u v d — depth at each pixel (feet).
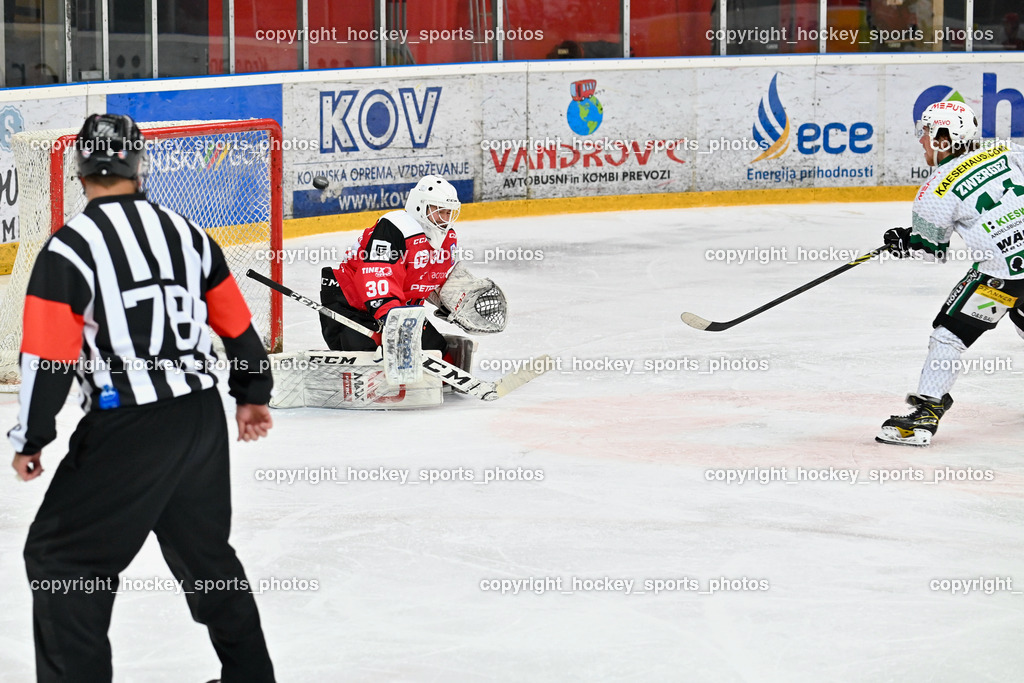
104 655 18.19
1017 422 39.29
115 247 17.71
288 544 28.14
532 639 23.03
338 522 29.63
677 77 91.61
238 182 62.13
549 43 91.40
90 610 17.93
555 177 89.66
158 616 24.11
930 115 36.55
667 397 42.47
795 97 93.61
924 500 31.63
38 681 18.15
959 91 95.35
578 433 37.91
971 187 35.70
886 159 95.45
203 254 18.63
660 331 53.11
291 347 49.57
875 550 27.99
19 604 24.64
